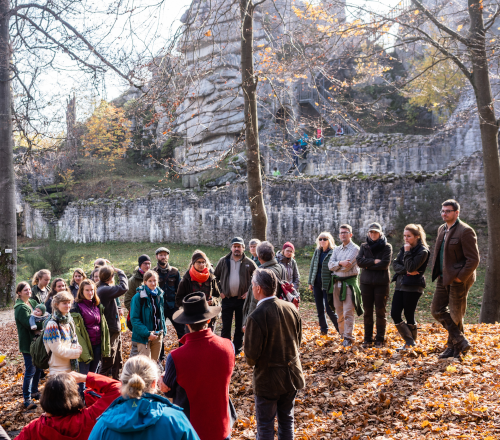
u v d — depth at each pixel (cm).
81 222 3553
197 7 878
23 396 744
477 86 1095
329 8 1070
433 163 2784
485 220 2216
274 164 3041
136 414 255
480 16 1082
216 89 3216
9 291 1847
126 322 789
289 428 402
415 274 721
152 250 2920
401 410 507
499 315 1111
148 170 4344
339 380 632
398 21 1013
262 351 391
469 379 559
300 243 2592
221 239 2883
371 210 2422
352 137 2995
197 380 351
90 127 3878
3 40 1630
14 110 1773
